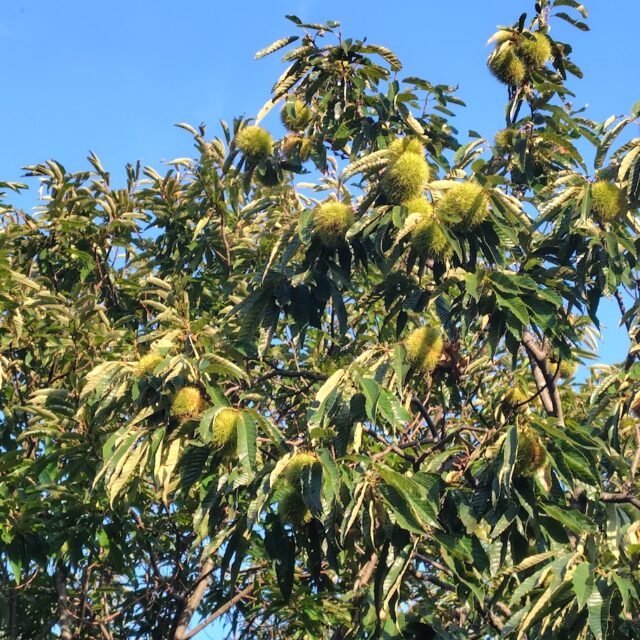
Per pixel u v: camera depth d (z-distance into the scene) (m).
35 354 6.91
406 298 4.21
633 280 4.94
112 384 4.01
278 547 3.85
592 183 4.23
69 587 7.33
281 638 6.91
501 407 4.22
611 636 3.59
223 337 4.56
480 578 4.18
